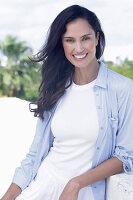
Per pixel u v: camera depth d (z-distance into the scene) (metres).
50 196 1.85
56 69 2.02
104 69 1.85
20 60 26.23
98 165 1.74
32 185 1.91
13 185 1.96
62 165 1.86
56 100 1.91
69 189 1.64
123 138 1.77
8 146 4.21
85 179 1.67
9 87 27.42
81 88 1.88
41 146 2.00
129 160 1.74
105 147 1.76
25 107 6.22
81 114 1.81
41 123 2.01
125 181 1.59
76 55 1.80
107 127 1.75
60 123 1.85
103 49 1.96
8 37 26.48
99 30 1.85
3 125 5.09
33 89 27.55
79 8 1.77
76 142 1.82
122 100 1.75
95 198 1.77
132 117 1.75
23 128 4.93
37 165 1.96
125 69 34.53
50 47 1.98
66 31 1.79
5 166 3.60
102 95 1.78
